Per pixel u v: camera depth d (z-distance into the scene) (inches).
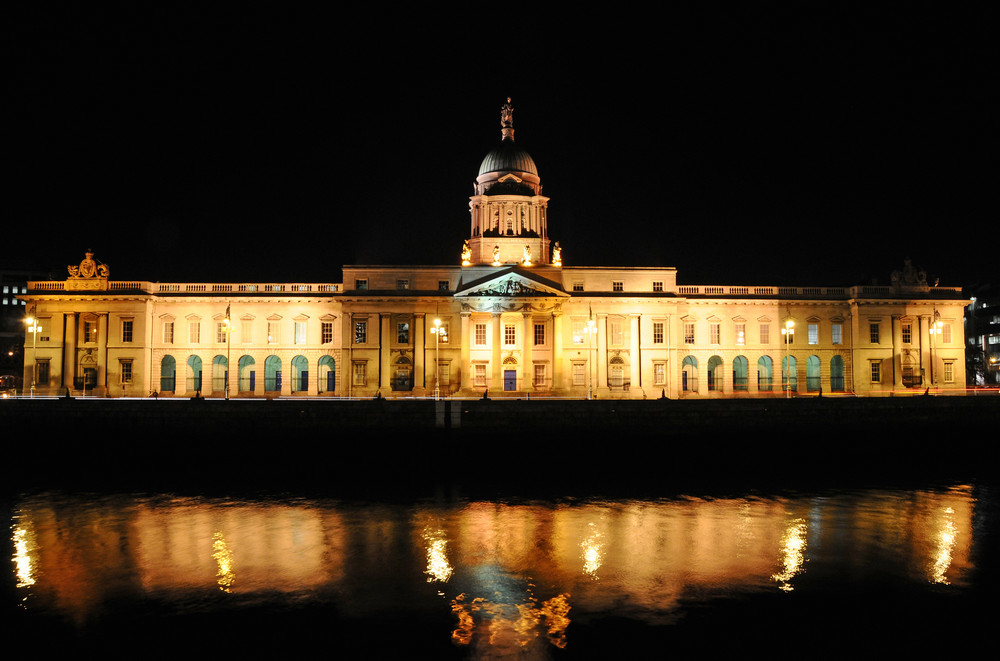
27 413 2297.0
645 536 1448.1
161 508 1702.8
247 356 3686.0
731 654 938.7
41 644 973.2
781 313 3868.1
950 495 1830.7
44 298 3567.9
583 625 1020.5
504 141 4180.6
